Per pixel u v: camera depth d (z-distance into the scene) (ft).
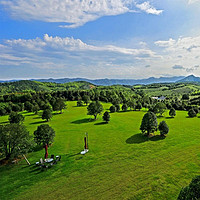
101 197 54.49
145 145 101.40
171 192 54.75
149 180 62.44
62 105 272.51
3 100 443.73
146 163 76.79
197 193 35.83
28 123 198.80
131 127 153.48
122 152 91.97
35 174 72.64
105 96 458.91
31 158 91.35
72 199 54.60
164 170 69.56
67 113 268.41
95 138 122.62
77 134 137.49
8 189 62.13
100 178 66.03
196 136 116.16
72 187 61.16
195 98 430.61
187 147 94.84
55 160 83.51
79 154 92.89
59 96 473.26
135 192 55.77
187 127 144.87
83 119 209.26
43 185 63.62
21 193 59.41
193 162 75.87
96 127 159.74
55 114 263.90
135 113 247.50
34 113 290.97
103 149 98.53
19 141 85.76
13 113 185.78
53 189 60.70
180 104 295.07
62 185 62.90
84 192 57.72
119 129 147.13
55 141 120.67
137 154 87.86
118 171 70.79
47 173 72.84
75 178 67.26
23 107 342.64
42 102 345.51
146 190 56.49
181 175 65.00
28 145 90.48
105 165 77.15
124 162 79.15
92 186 60.95
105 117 178.29
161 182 60.70
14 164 83.82
